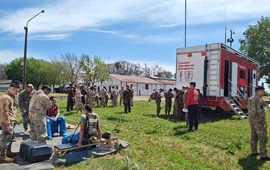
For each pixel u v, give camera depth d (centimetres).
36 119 788
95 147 801
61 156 704
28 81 6969
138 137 988
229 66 1558
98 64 6341
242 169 690
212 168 691
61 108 2114
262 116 759
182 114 1492
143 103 2803
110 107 2280
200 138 995
